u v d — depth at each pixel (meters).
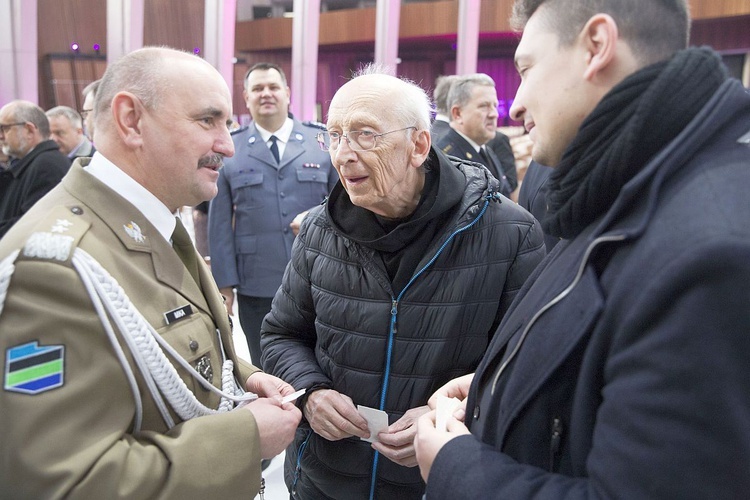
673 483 0.53
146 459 0.88
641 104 0.63
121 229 1.01
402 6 9.84
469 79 3.26
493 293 1.33
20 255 0.86
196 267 1.19
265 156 2.93
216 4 8.45
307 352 1.51
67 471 0.80
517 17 0.81
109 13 7.52
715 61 0.66
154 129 1.03
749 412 0.52
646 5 0.68
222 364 1.17
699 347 0.53
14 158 3.46
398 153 1.24
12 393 0.80
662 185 0.64
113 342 0.88
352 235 1.34
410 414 1.27
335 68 10.48
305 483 1.49
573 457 0.69
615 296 0.63
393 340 1.32
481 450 0.75
